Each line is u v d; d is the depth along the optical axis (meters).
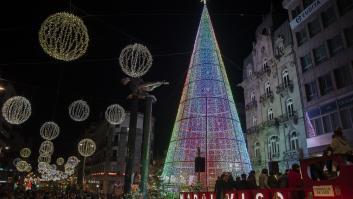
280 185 10.82
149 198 21.45
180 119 22.41
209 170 20.27
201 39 23.86
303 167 7.87
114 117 21.88
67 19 9.65
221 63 23.62
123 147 59.44
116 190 34.81
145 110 23.88
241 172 20.58
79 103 19.16
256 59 36.44
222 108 21.89
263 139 33.44
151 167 46.06
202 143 20.91
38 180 60.47
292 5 29.36
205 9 25.22
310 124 25.78
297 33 28.75
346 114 22.27
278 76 31.81
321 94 25.02
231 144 21.08
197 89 22.31
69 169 48.31
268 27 34.94
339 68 23.42
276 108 31.95
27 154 33.31
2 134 61.44
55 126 22.02
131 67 12.76
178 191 20.17
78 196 23.08
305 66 27.52
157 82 24.19
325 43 24.91
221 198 13.22
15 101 15.44
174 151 21.89
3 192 18.25
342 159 6.73
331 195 6.86
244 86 39.12
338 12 23.62
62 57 9.69
